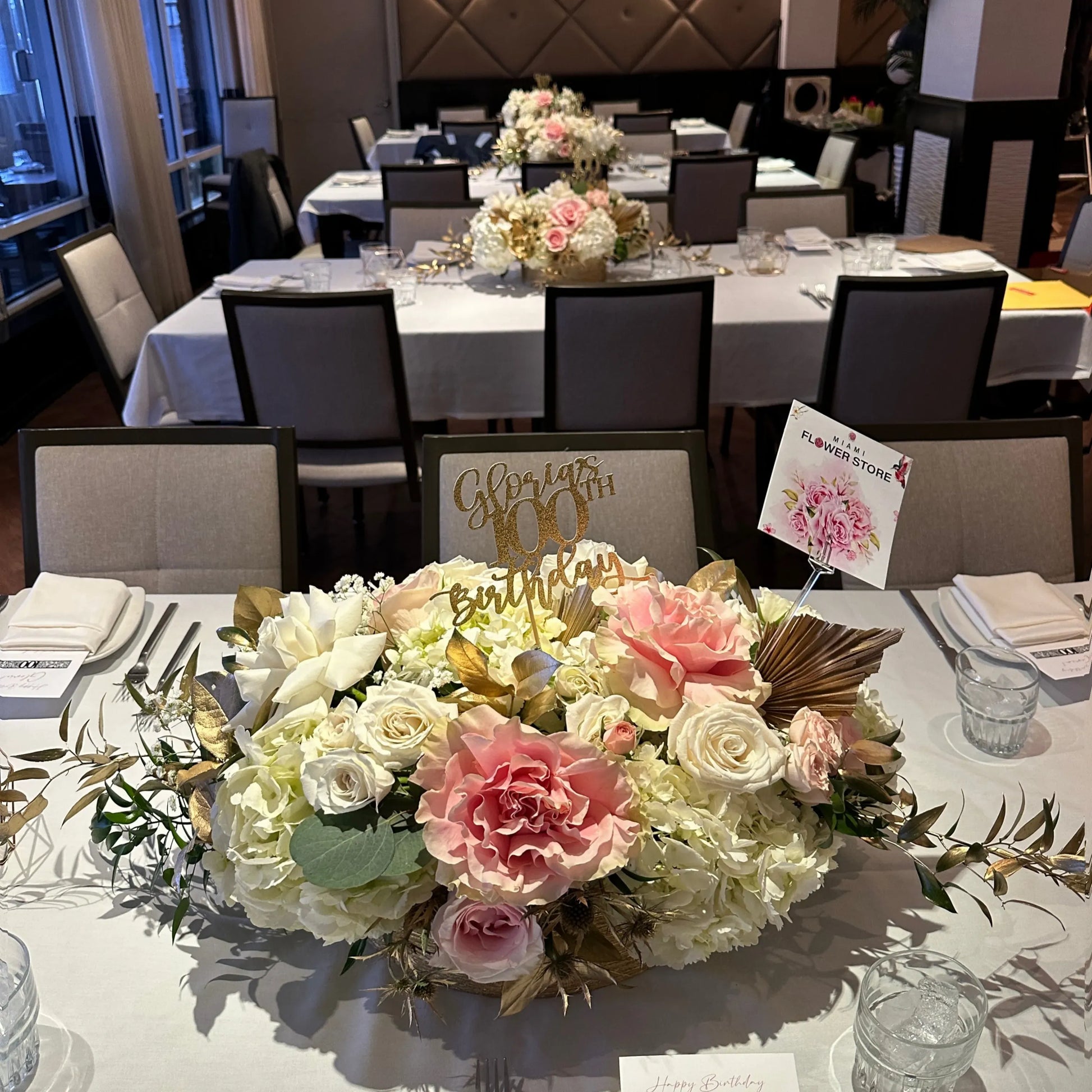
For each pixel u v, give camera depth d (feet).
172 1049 2.88
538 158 16.61
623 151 19.27
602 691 2.89
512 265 11.60
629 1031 2.91
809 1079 2.79
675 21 26.61
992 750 4.07
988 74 17.17
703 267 11.47
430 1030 2.92
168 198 18.39
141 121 17.38
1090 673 4.52
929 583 5.76
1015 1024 2.95
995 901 3.37
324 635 3.00
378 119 27.73
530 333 9.25
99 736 4.23
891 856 3.56
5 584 10.77
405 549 10.91
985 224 18.02
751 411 13.46
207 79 25.85
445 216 13.34
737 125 24.80
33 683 4.45
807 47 25.45
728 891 2.78
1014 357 9.64
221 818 2.81
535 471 5.54
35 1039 2.80
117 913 3.34
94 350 10.22
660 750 2.85
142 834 3.27
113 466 5.74
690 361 8.89
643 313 8.58
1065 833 3.67
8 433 14.70
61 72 17.01
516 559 3.54
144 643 4.88
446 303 10.19
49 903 3.39
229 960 3.16
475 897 2.50
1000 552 5.76
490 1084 2.78
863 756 2.91
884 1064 2.58
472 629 3.08
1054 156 17.69
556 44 26.76
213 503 5.74
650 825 2.70
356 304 8.28
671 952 2.78
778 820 2.89
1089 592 5.25
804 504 3.32
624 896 2.67
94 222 17.89
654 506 5.54
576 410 9.07
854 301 8.64
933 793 3.87
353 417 8.89
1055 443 5.77
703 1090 2.74
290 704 2.94
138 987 3.07
